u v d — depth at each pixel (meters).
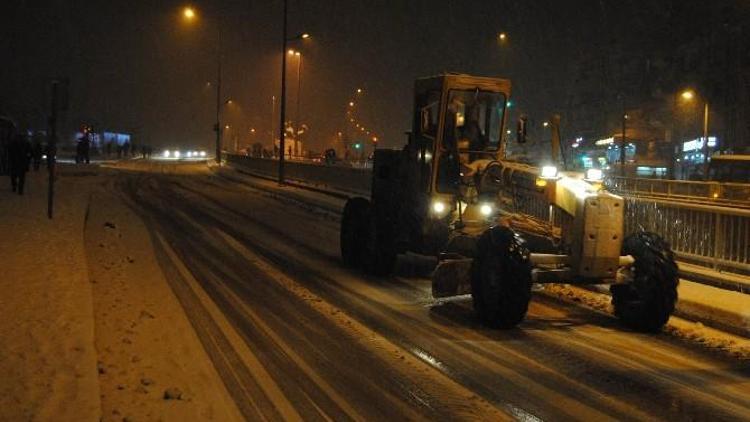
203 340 9.20
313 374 8.00
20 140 26.73
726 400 7.39
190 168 64.69
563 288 13.35
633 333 10.19
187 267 14.69
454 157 12.59
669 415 6.93
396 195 14.36
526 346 9.37
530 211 11.91
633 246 10.44
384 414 6.82
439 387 7.65
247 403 6.99
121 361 8.03
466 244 11.91
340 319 10.66
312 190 39.47
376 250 14.24
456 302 12.05
